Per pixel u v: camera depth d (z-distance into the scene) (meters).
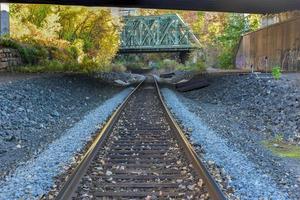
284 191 7.72
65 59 44.59
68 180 7.36
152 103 23.47
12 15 45.78
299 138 13.77
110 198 7.18
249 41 49.97
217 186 7.01
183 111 19.05
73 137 12.34
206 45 69.12
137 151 10.77
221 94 28.16
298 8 35.56
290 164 10.28
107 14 57.62
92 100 26.00
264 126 16.41
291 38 36.78
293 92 21.30
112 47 63.69
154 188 7.78
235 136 13.80
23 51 37.34
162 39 99.25
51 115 18.05
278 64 39.69
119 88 38.56
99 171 8.80
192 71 58.97
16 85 21.03
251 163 9.58
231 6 34.97
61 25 51.91
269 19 51.75
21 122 15.02
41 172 8.41
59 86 26.17
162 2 33.28
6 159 10.38
